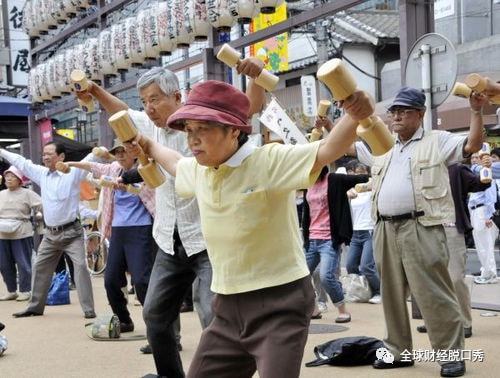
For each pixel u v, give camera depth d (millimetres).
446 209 4738
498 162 9414
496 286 8625
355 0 6723
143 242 5906
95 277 11047
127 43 9695
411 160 4785
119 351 5695
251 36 8125
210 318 3783
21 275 9203
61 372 5047
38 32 12875
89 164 6434
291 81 17188
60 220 7512
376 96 17047
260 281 2605
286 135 6301
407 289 4906
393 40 16672
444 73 6043
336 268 6730
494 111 12898
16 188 9258
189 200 3848
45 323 7172
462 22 16000
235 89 2576
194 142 2541
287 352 2533
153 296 3963
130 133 2998
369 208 7891
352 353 4934
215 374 2742
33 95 12531
